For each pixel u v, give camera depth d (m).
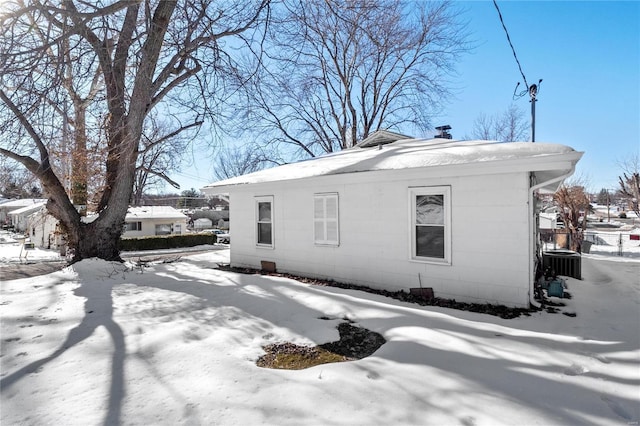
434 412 2.47
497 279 5.55
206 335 4.15
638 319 4.64
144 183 29.14
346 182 7.30
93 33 6.24
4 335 4.18
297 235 8.46
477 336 3.91
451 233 6.01
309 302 5.49
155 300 5.85
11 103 5.70
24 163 8.73
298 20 8.60
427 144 8.62
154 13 8.29
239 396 2.72
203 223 39.44
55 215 9.78
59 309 5.33
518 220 5.35
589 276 7.89
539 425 2.30
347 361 3.53
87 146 11.70
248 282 7.08
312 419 2.42
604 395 2.65
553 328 4.39
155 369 3.22
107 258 9.54
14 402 2.70
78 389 2.88
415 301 5.98
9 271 10.01
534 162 5.04
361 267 7.24
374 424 2.35
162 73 9.41
